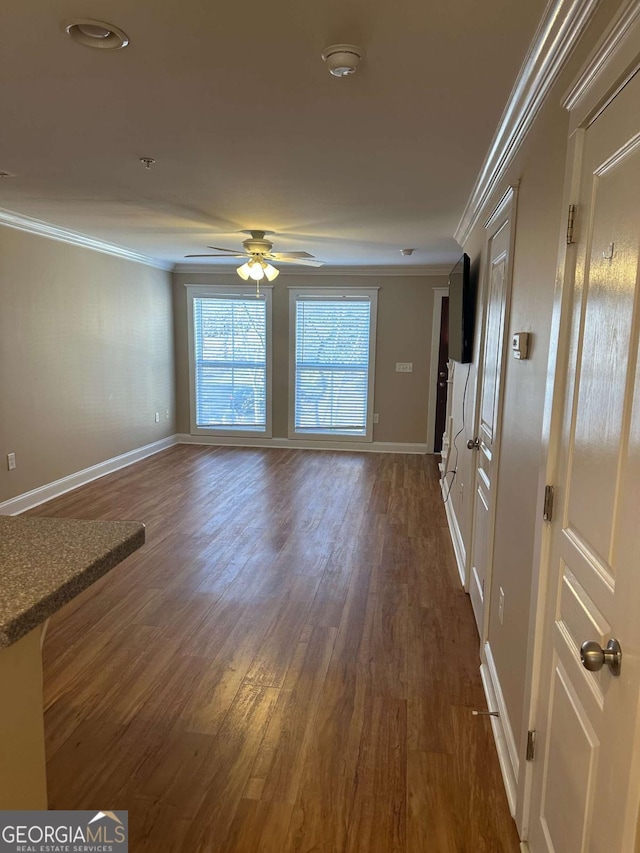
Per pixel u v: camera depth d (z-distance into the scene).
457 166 2.79
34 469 4.73
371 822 1.72
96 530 1.19
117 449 6.13
